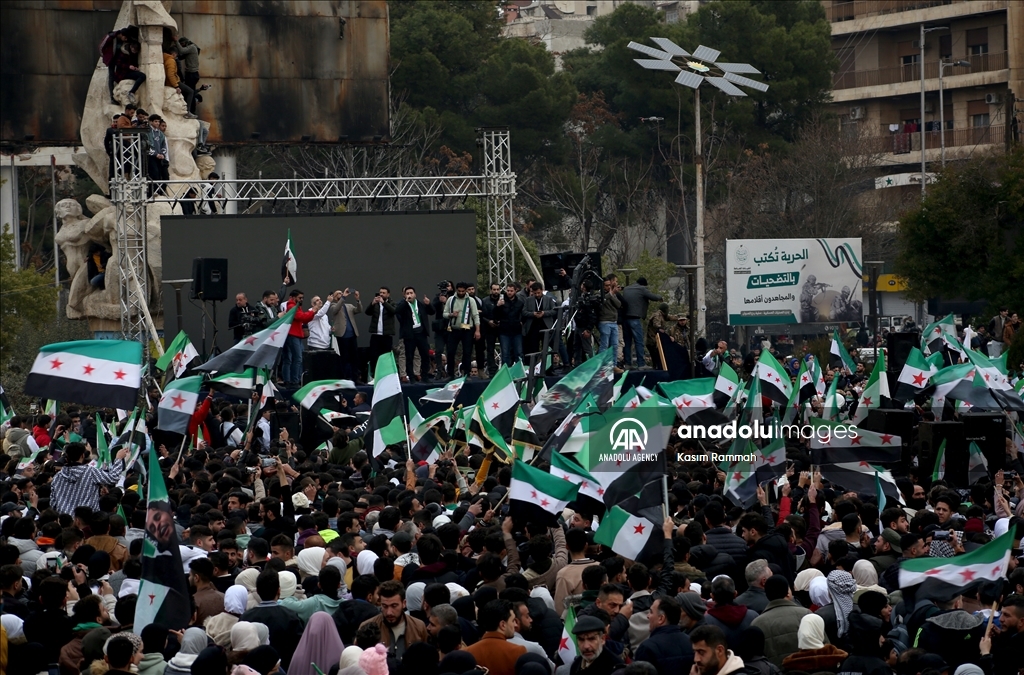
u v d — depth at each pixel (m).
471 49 165.75
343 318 66.44
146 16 85.06
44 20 102.88
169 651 24.59
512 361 67.62
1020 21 163.00
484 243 134.50
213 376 48.25
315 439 46.91
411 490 33.78
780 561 29.22
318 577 26.69
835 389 46.91
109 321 84.81
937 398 49.88
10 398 104.12
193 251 79.44
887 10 174.75
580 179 161.38
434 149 158.00
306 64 106.25
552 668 23.45
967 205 100.44
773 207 147.75
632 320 66.81
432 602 24.03
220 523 30.98
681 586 26.23
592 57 182.00
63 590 24.92
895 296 147.12
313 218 80.69
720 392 44.44
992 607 22.97
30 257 161.12
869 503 32.44
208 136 103.94
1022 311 97.94
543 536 27.44
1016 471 46.75
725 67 89.25
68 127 103.69
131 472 42.56
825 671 23.44
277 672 22.77
